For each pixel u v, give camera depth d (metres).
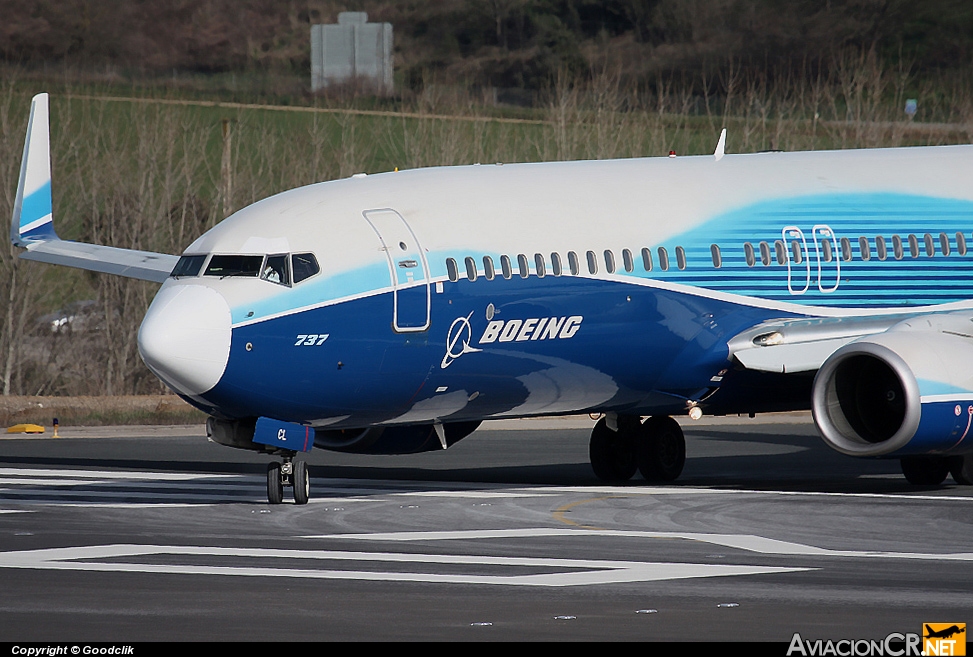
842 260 86.44
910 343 76.88
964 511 71.25
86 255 102.00
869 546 59.31
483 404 78.62
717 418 147.00
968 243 89.81
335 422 74.75
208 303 69.94
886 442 76.06
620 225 81.00
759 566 53.91
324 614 44.62
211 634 41.59
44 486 84.19
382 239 73.88
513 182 80.62
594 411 84.50
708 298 82.44
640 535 62.50
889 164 91.38
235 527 65.25
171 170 186.00
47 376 174.38
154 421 138.50
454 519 68.06
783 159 89.81
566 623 43.16
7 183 174.00
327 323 71.50
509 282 76.19
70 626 42.81
